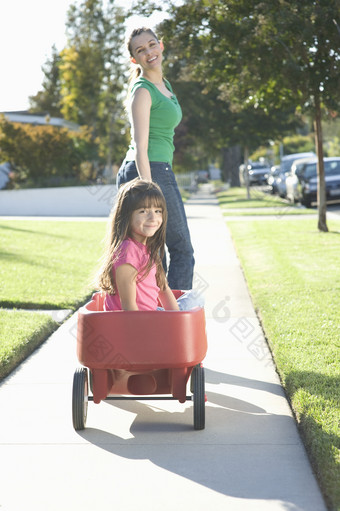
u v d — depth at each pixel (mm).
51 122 34156
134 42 4867
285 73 11812
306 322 6145
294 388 4340
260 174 49938
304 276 8891
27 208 29031
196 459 3461
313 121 14867
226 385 4746
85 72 35219
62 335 6312
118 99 36031
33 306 7402
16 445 3691
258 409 4250
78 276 9547
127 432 3891
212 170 84812
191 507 2912
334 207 23797
